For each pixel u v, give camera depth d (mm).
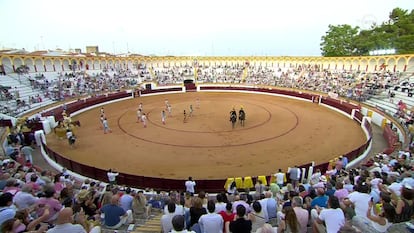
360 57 50281
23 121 26328
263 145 22391
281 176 14391
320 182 11617
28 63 46750
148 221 9016
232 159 19531
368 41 62562
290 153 20562
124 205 9422
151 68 68812
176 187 15086
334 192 8648
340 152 20656
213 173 17328
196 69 68250
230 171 17594
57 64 52344
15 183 8719
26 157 18641
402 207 6051
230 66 70312
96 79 53625
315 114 34031
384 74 42656
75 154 20859
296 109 37250
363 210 6688
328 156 19906
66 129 24875
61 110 34281
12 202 6930
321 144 22500
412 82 36156
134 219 9195
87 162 19250
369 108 31703
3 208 6000
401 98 32562
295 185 13938
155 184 15281
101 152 21203
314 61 59375
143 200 9969
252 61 68562
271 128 27453
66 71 53000
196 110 36750
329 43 73500
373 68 48438
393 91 35156
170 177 16828
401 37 54594
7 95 33344
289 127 27781
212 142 23250
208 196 14008
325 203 7547
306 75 56062
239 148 21734
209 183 14805
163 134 25688
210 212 6102
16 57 44250
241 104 41156
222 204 7945
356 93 38469
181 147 22094
